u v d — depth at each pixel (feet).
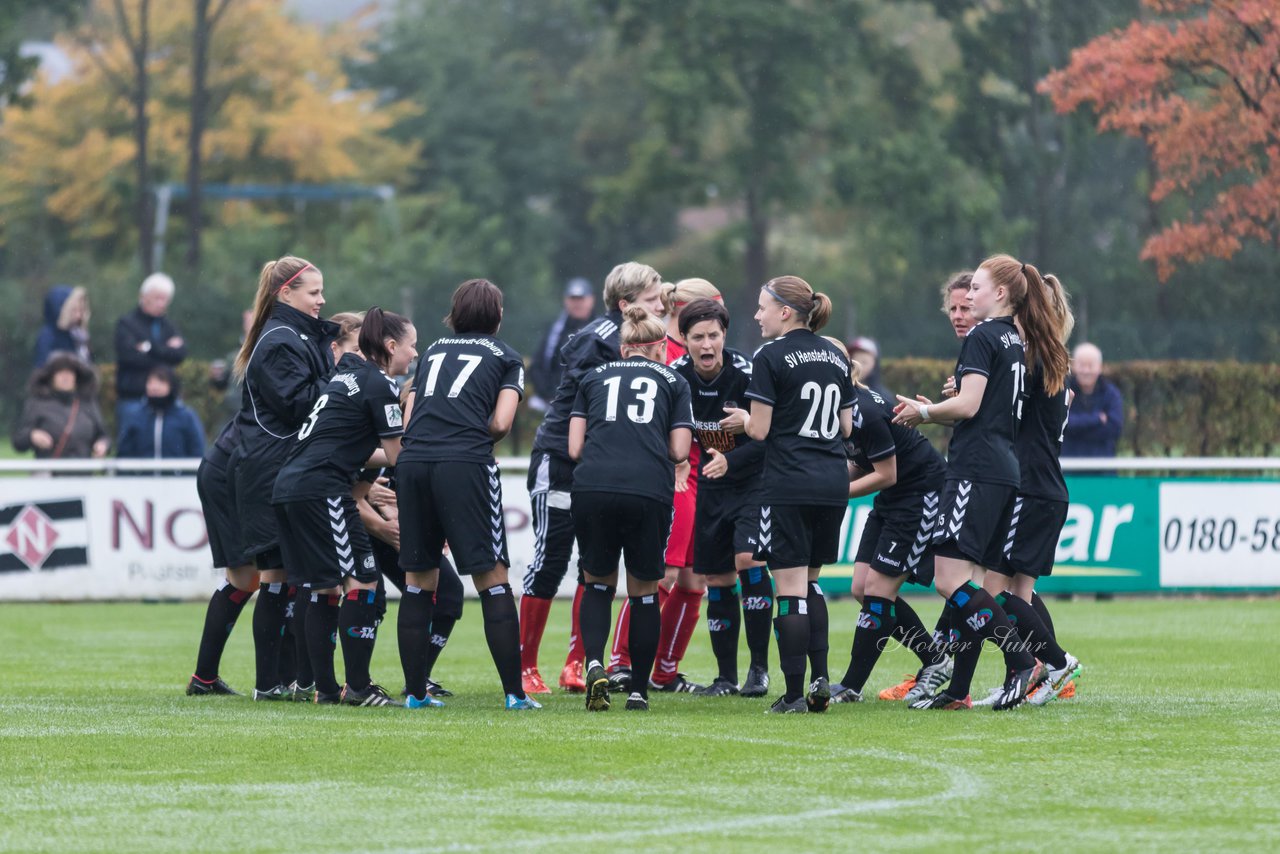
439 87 545.85
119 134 485.15
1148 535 162.50
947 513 82.94
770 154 374.43
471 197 523.29
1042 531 85.46
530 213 519.19
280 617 90.27
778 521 82.58
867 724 78.38
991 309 83.71
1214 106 231.09
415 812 56.85
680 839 52.65
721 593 96.48
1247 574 164.76
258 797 59.47
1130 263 277.64
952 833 53.57
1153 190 245.24
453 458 82.33
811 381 82.07
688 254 401.08
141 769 65.05
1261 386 182.50
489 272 481.46
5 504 157.48
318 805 58.08
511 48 572.10
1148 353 231.71
